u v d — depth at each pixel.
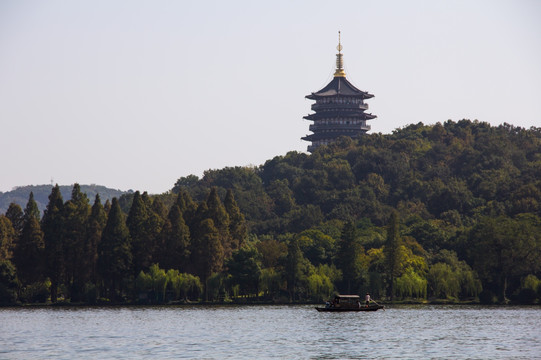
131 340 135.88
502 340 135.75
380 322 168.00
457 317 181.00
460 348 125.81
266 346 128.12
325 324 163.50
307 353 120.25
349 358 115.31
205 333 146.25
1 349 124.88
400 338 138.62
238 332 147.88
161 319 176.25
